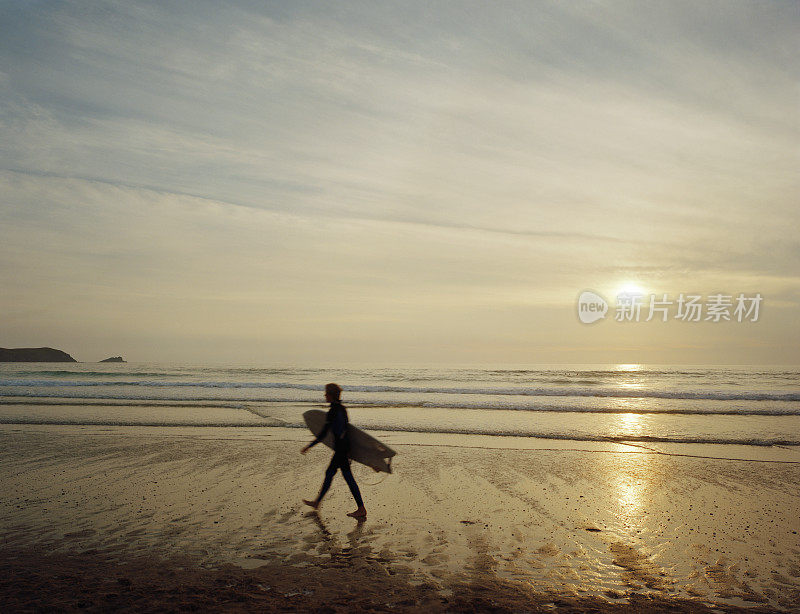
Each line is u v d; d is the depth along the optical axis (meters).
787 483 8.45
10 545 5.31
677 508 7.00
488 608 3.91
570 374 50.97
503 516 6.55
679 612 3.92
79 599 3.91
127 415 16.64
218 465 9.40
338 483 8.16
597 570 4.82
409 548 5.36
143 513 6.52
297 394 24.58
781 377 48.53
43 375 44.56
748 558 5.18
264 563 4.88
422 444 11.79
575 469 9.34
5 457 10.02
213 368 60.78
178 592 4.09
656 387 35.62
